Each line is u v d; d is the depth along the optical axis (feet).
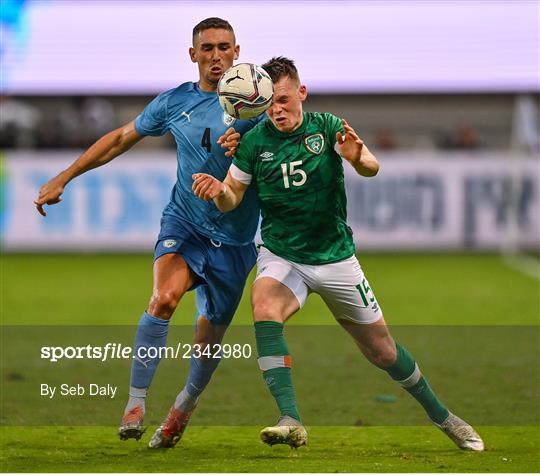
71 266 234.79
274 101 75.87
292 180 76.74
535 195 264.72
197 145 83.46
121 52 300.81
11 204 263.08
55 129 288.92
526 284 202.69
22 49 299.58
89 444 83.51
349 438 86.07
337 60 298.15
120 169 262.47
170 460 76.84
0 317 161.68
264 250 79.46
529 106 297.74
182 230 83.71
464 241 263.90
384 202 263.08
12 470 72.49
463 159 263.29
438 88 296.30
